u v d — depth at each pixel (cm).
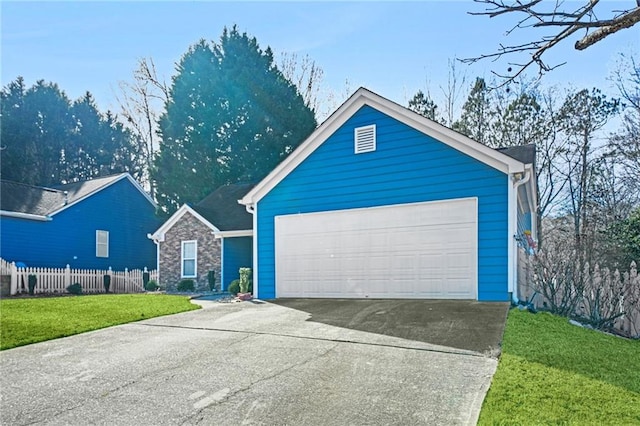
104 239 2442
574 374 541
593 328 962
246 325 851
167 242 1964
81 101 4341
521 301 1052
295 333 770
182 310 1045
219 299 1351
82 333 829
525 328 773
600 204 2295
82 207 2334
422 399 471
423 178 1130
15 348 731
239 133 2616
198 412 460
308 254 1272
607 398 470
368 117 1214
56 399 509
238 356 644
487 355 610
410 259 1133
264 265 1336
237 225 1822
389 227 1166
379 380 528
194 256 1886
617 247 1648
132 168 4244
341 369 571
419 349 645
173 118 2648
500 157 1037
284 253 1307
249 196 1365
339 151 1250
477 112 2642
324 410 454
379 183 1188
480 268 1049
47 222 2155
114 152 4356
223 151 2612
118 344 740
